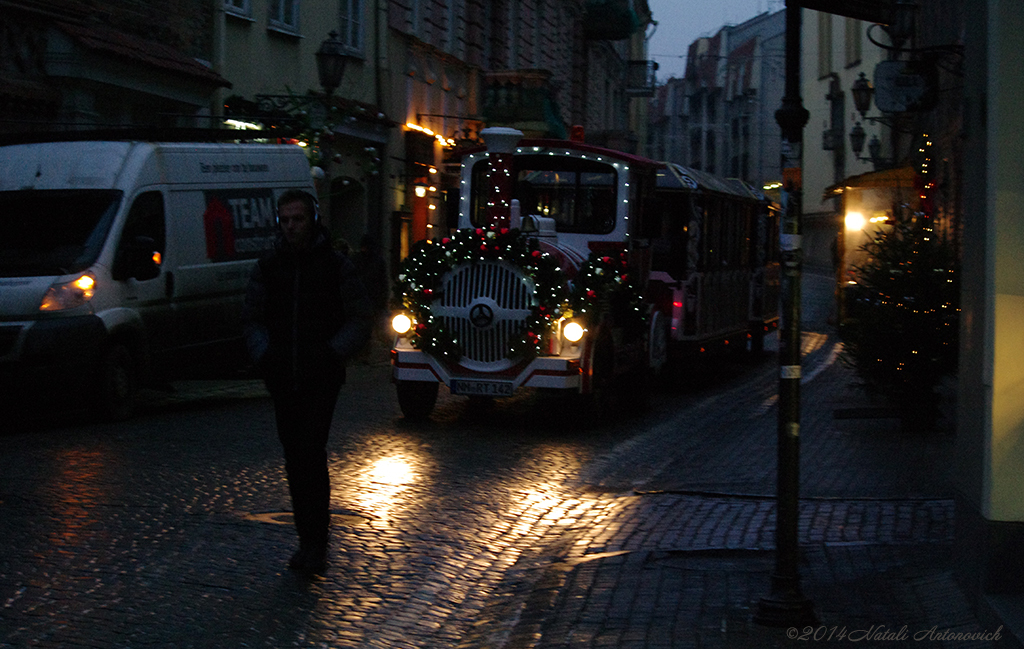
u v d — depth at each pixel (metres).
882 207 27.67
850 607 5.84
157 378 13.19
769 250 24.23
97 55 16.67
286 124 18.72
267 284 6.86
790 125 5.65
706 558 7.07
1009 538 5.39
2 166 13.05
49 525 7.58
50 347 11.74
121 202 12.74
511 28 39.28
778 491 5.67
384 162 28.50
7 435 11.41
